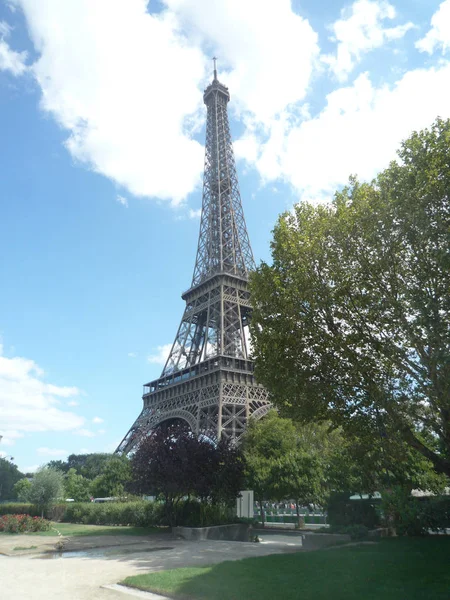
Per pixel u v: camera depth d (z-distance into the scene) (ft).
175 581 61.82
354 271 106.73
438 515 112.27
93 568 79.41
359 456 110.32
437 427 96.07
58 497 222.69
